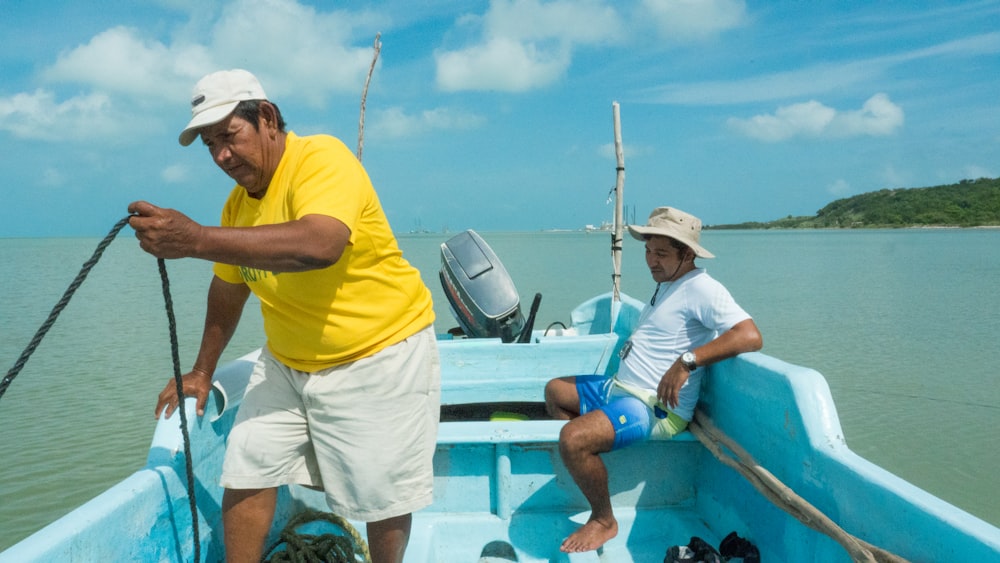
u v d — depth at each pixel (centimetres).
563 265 3897
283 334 205
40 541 155
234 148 184
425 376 213
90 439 805
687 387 301
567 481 309
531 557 284
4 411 912
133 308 1983
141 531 193
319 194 177
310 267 170
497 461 303
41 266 4525
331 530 280
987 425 850
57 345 1382
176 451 218
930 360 1211
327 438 207
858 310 1864
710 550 269
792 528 242
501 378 442
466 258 536
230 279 231
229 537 212
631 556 284
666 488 317
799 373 249
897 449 782
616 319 507
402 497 209
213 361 243
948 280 2831
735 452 270
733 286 2588
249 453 208
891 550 192
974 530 164
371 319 201
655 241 318
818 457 229
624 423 287
